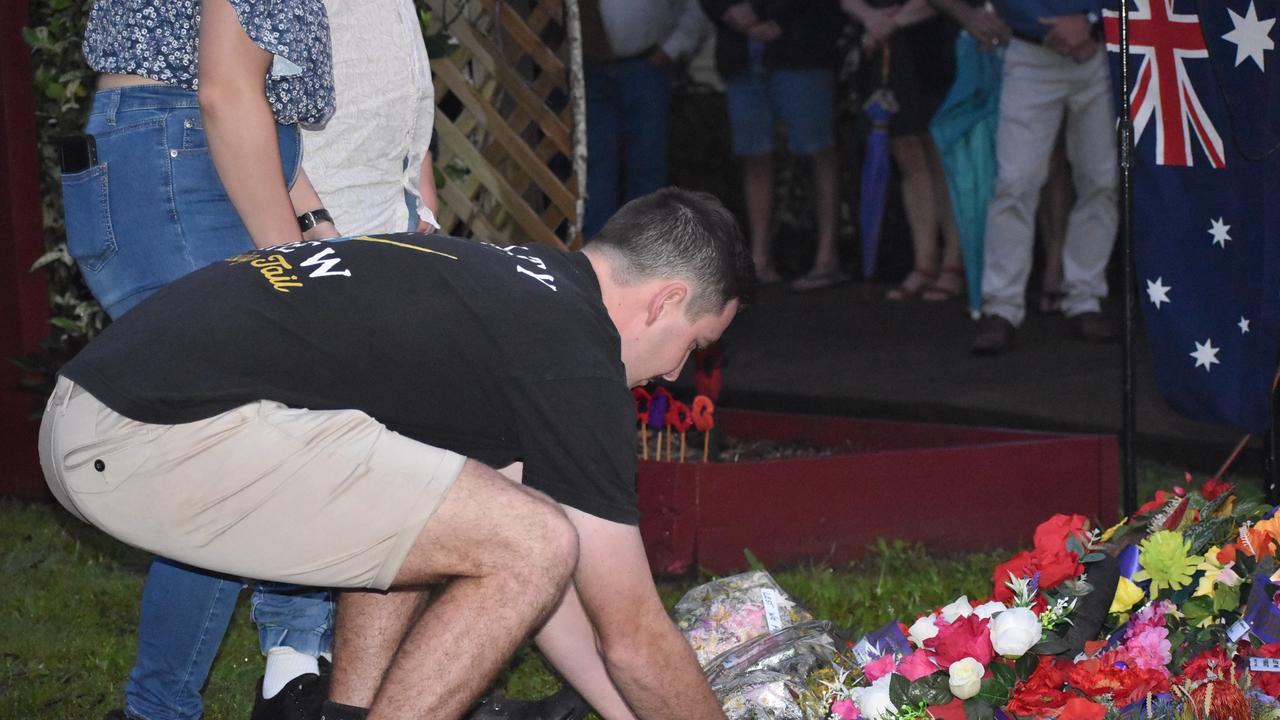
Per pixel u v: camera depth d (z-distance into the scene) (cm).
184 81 278
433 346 220
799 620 282
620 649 228
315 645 282
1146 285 341
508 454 231
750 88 925
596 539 222
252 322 220
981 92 728
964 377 668
